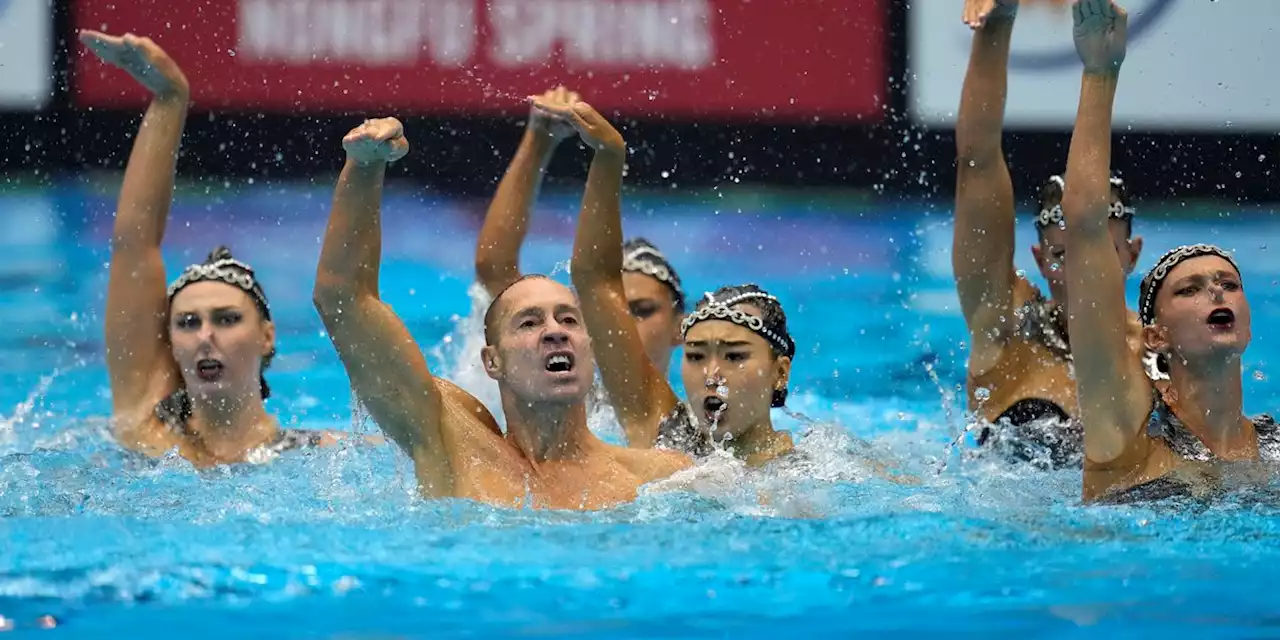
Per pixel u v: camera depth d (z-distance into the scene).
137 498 15.84
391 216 35.22
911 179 36.31
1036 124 35.09
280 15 35.09
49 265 31.64
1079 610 11.65
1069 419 18.28
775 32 36.28
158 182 18.77
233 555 13.17
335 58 35.31
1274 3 34.75
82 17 34.41
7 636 10.98
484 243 20.17
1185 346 15.77
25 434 21.36
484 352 15.38
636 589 12.14
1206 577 12.60
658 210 35.97
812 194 36.47
